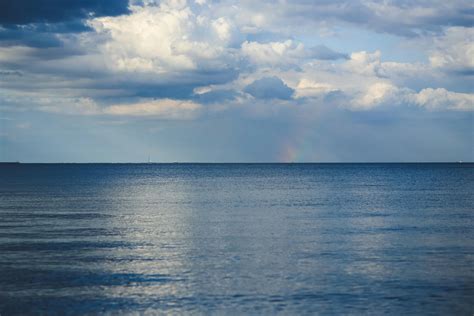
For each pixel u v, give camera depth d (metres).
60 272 37.91
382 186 141.00
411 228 59.16
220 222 65.44
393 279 35.59
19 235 54.34
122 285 34.34
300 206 85.75
